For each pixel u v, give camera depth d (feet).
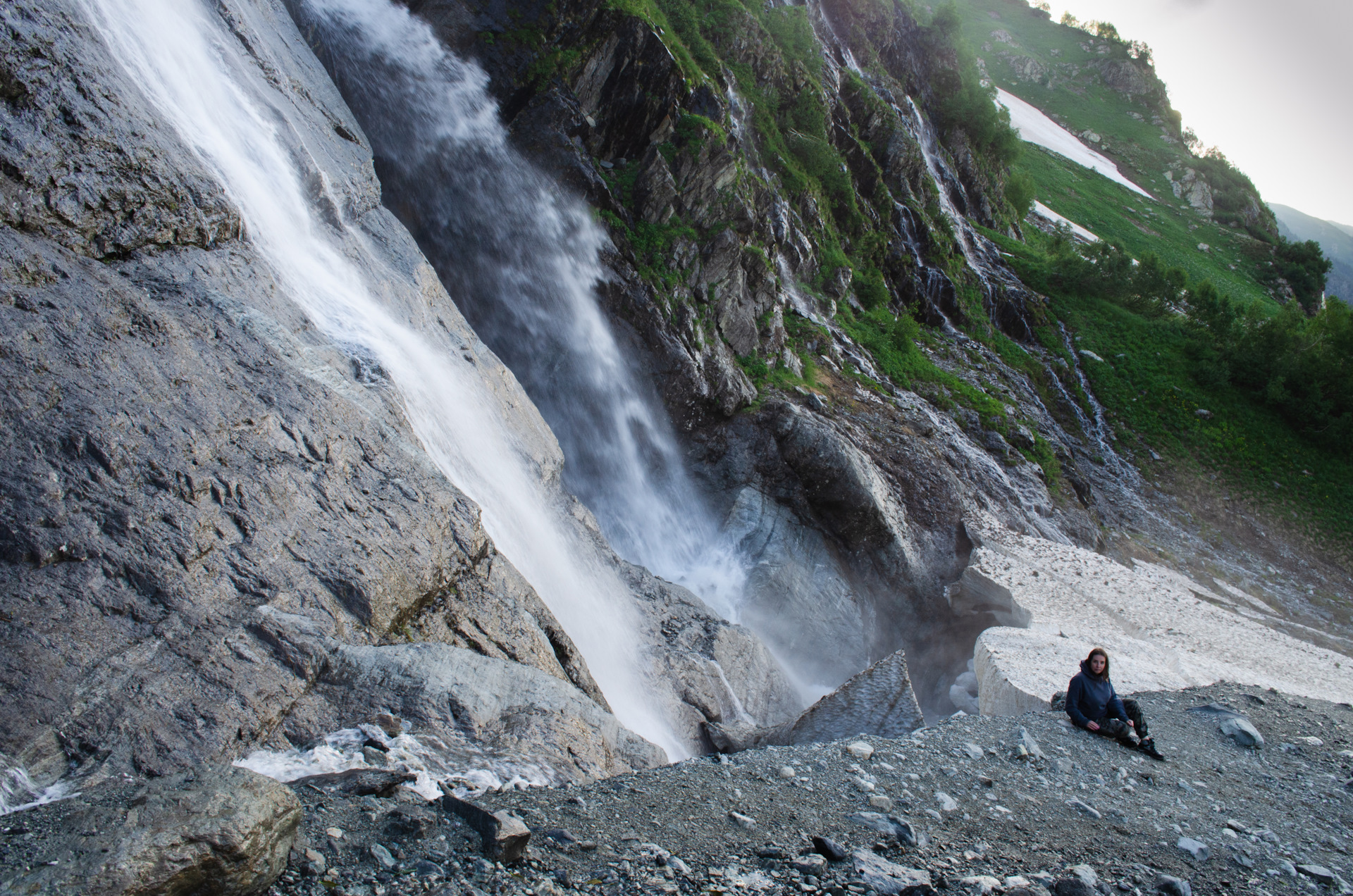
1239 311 142.41
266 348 26.40
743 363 76.89
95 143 26.04
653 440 69.31
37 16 26.25
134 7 32.53
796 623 63.00
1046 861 15.60
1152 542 99.66
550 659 28.32
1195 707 31.12
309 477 23.90
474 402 41.50
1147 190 302.66
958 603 69.26
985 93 165.07
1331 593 100.32
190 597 19.16
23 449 18.97
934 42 162.81
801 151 100.63
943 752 21.90
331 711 19.20
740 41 92.53
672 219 72.43
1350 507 114.32
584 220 67.36
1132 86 372.99
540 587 36.78
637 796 16.57
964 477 81.71
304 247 36.86
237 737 17.30
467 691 21.45
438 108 63.82
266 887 10.87
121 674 16.99
